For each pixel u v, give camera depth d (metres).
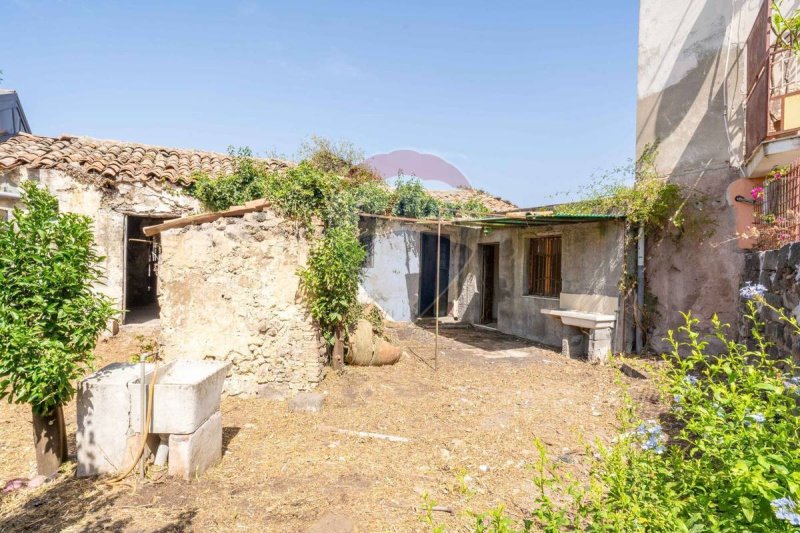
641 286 7.19
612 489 1.97
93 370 3.45
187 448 3.27
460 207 10.15
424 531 2.69
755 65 5.77
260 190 7.85
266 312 5.25
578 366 6.91
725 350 6.20
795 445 1.88
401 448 3.97
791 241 4.30
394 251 9.33
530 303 9.19
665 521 1.68
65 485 3.19
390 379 6.10
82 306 3.27
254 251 5.25
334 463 3.64
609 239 7.46
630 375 6.13
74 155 7.50
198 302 5.24
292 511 2.91
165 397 3.28
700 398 2.16
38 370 2.99
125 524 2.74
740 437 1.85
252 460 3.69
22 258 3.07
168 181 7.78
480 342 8.84
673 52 7.18
